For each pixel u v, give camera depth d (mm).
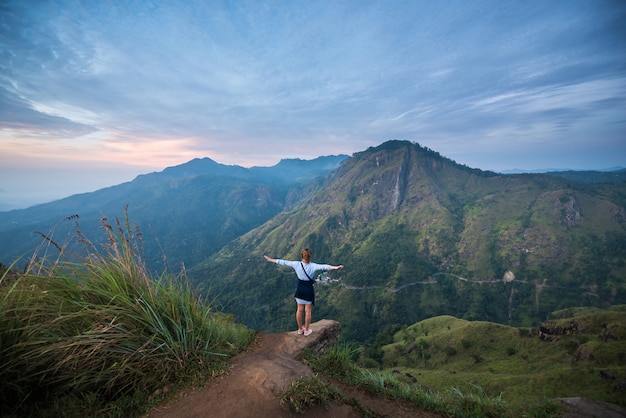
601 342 50625
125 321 3715
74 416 3010
